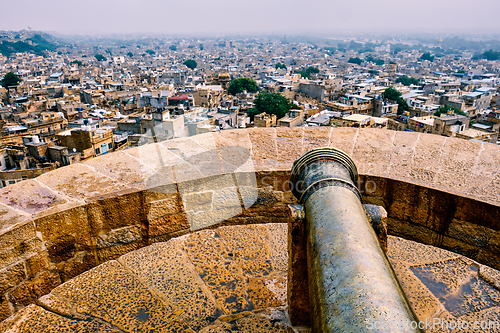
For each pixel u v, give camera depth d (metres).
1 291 2.67
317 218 2.14
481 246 3.16
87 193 3.15
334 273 1.75
